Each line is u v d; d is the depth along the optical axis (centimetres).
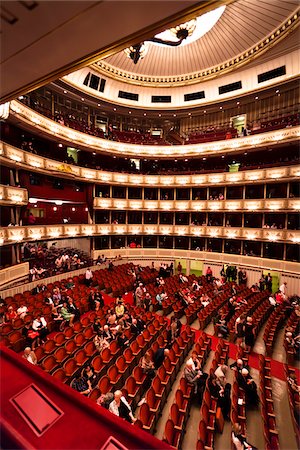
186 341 1066
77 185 2189
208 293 1647
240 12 1544
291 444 689
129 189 2523
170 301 1498
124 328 1088
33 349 860
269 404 771
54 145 2023
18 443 174
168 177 2359
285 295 1669
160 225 2419
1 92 351
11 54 270
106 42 252
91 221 2238
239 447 584
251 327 1121
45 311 1173
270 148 1998
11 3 200
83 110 2269
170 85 2200
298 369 1020
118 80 2130
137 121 2567
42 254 1955
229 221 2300
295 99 1950
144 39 250
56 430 188
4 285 1295
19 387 228
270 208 1920
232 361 1046
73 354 896
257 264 1992
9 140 1551
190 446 654
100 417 198
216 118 2383
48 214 2047
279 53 1772
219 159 2386
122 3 201
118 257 2338
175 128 2566
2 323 1013
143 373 835
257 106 2155
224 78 2098
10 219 1559
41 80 320
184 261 2388
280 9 1445
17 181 1582
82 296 1428
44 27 229
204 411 678
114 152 2250
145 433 183
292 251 1912
